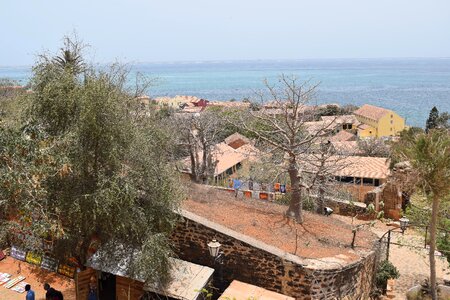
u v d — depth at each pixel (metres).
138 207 12.98
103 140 12.27
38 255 14.83
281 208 19.75
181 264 13.91
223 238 14.11
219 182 36.69
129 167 12.93
